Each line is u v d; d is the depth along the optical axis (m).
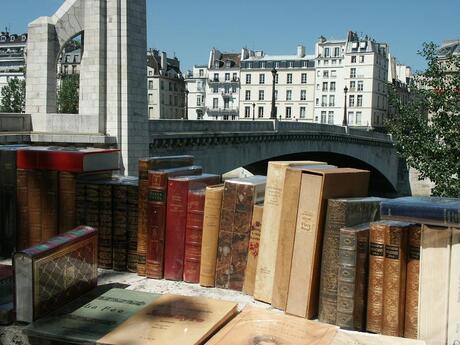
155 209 3.56
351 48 89.12
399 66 109.44
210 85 101.06
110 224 3.78
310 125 36.31
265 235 3.16
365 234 2.83
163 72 95.75
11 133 16.69
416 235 2.75
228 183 3.39
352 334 2.57
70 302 3.03
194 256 3.49
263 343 2.37
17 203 4.04
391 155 52.69
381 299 2.80
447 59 14.26
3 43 107.75
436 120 14.27
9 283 3.20
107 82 17.75
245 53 99.25
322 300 2.88
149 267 3.60
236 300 3.19
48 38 18.56
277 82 95.69
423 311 2.65
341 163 48.56
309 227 2.92
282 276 3.02
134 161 18.05
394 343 2.50
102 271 3.78
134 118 18.05
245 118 97.94
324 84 92.19
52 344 2.52
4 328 2.66
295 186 3.00
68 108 62.69
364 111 88.81
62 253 2.95
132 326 2.55
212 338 2.44
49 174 3.96
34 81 18.83
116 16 17.53
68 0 18.72
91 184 3.84
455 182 13.62
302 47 96.19
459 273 2.56
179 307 2.79
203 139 23.66
